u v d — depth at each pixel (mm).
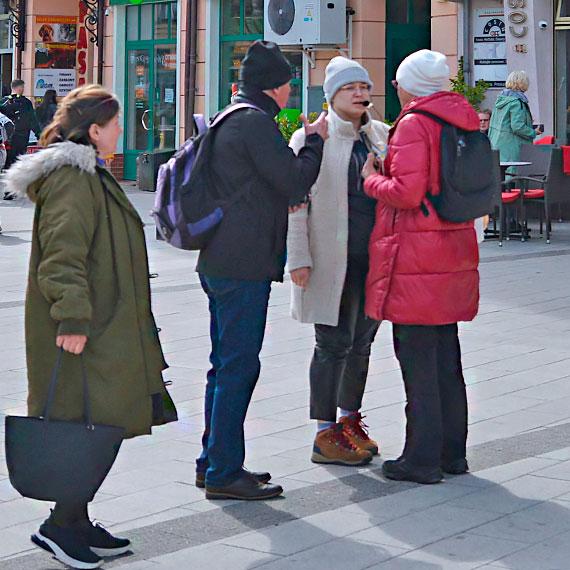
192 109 35438
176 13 36281
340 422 9156
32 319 6895
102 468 6742
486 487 8258
